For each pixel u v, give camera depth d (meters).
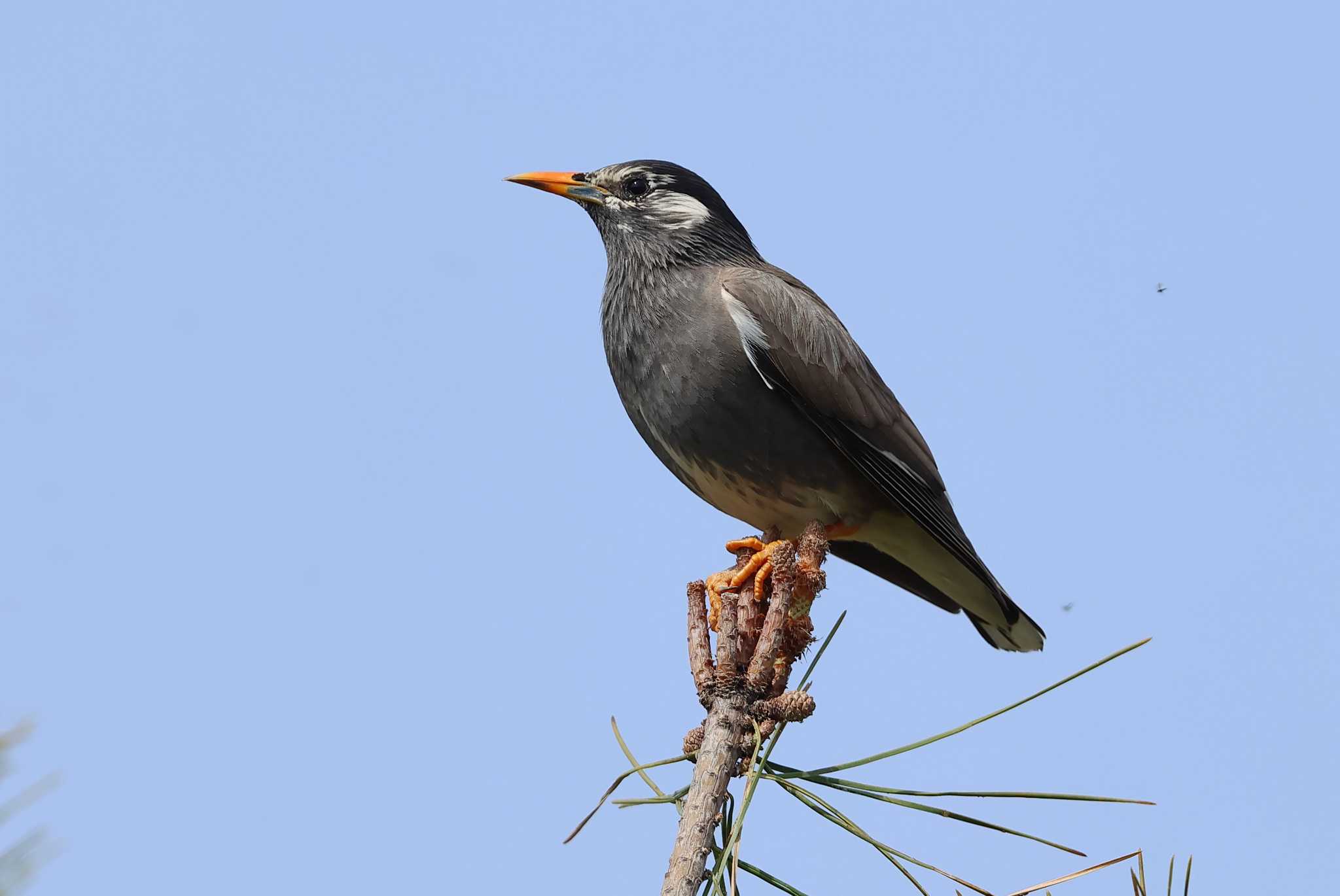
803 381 11.42
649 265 12.16
